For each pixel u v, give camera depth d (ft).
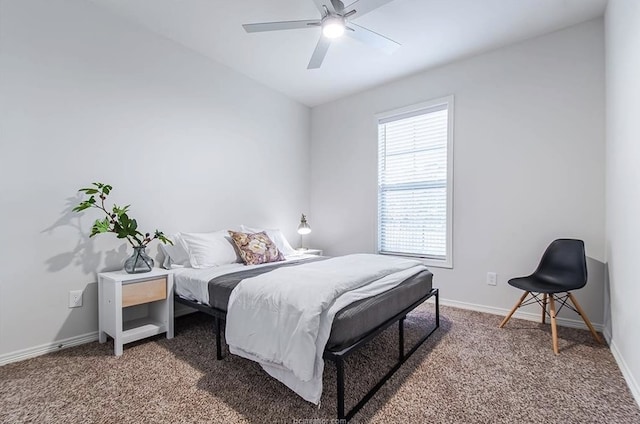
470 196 10.18
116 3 7.69
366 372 6.04
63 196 7.20
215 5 7.74
